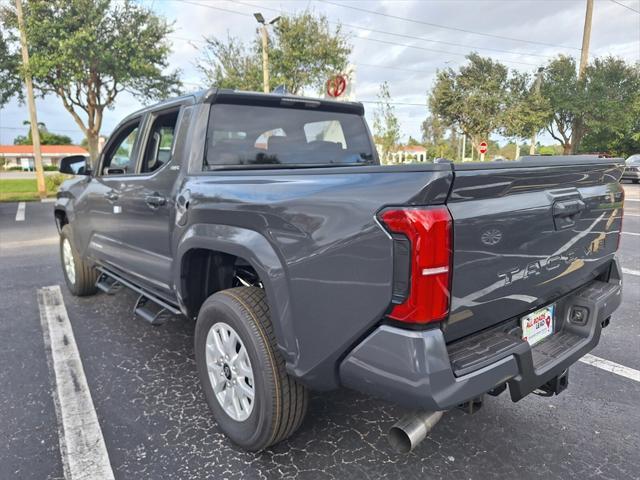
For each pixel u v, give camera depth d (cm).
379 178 180
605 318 253
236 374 247
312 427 275
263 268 219
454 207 174
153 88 1984
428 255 166
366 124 397
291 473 235
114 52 1773
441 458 246
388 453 250
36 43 1705
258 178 234
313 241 197
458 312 182
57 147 8394
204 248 262
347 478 231
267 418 228
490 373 183
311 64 1995
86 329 425
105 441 261
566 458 246
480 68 2850
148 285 358
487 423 278
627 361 359
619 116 2511
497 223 189
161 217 312
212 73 2164
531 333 231
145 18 1827
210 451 252
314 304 200
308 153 355
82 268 489
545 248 218
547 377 213
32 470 237
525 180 197
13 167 7788
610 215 266
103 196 398
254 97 320
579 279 252
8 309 479
